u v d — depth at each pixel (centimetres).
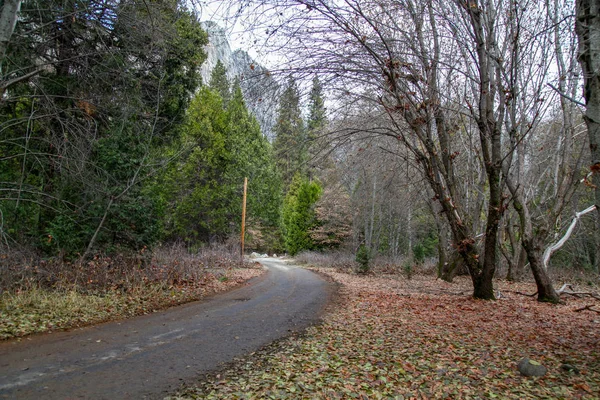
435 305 1088
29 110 1153
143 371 513
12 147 1178
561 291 1480
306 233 3878
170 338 695
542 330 791
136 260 1275
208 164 2758
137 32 1114
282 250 4884
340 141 1163
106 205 1217
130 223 1284
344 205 3200
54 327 729
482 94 1059
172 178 2564
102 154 1245
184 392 443
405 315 942
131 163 1282
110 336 692
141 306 983
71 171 1083
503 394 455
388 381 492
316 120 1106
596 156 480
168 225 2652
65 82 1178
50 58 1124
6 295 882
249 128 3231
